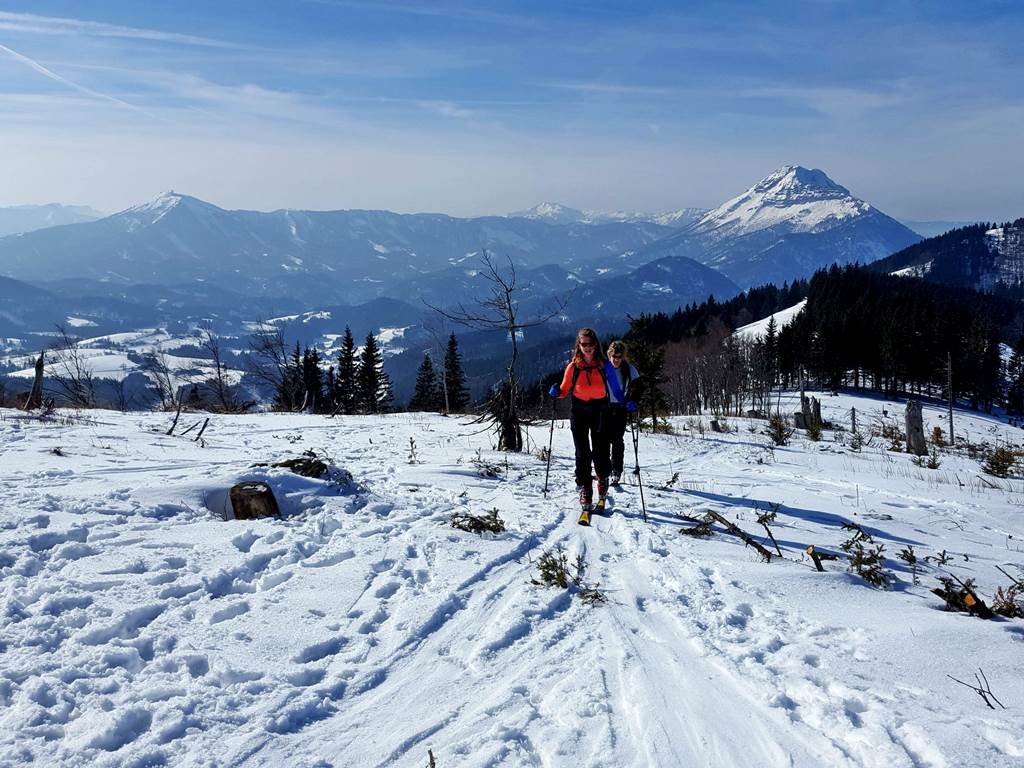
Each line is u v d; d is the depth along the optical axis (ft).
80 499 18.89
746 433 60.75
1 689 9.26
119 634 11.36
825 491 29.04
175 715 8.79
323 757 8.22
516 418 38.68
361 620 12.34
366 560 15.74
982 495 30.27
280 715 9.01
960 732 8.23
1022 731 8.17
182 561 14.78
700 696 9.70
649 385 71.82
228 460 27.94
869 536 19.16
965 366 249.75
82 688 9.39
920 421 51.88
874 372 266.77
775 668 10.50
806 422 79.56
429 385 177.17
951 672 10.14
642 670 10.57
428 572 15.16
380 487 24.27
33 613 11.67
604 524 20.61
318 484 22.22
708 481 29.91
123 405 68.85
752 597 13.91
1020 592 14.35
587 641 11.81
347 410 125.70
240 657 10.61
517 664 10.89
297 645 11.14
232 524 17.90
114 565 14.19
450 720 9.14
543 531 19.49
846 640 11.60
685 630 12.14
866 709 9.14
